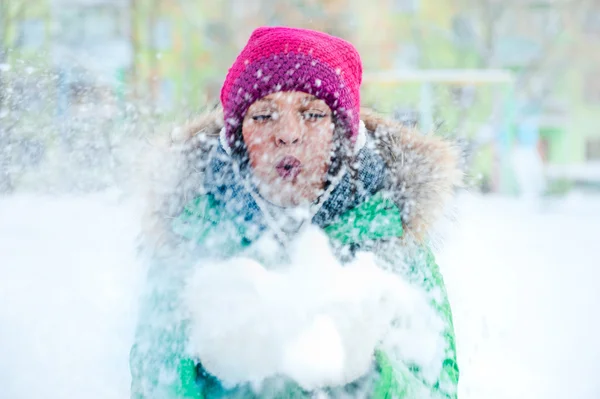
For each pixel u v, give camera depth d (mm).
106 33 11969
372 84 10406
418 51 15734
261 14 14094
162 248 1289
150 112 1812
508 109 10602
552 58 16953
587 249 4758
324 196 1286
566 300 3094
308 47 1333
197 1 13734
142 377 1163
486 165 10391
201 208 1293
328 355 1022
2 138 2246
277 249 1246
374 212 1274
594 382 2115
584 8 16594
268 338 1060
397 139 1348
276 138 1294
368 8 15047
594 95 17812
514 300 2898
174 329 1161
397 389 1130
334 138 1316
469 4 15836
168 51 13172
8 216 3504
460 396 1996
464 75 10555
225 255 1254
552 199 9445
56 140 2332
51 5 10008
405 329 1199
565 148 17969
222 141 1355
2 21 8906
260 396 1115
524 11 16609
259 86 1311
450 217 1395
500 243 4508
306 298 1077
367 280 1106
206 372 1154
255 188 1292
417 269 1276
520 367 2193
